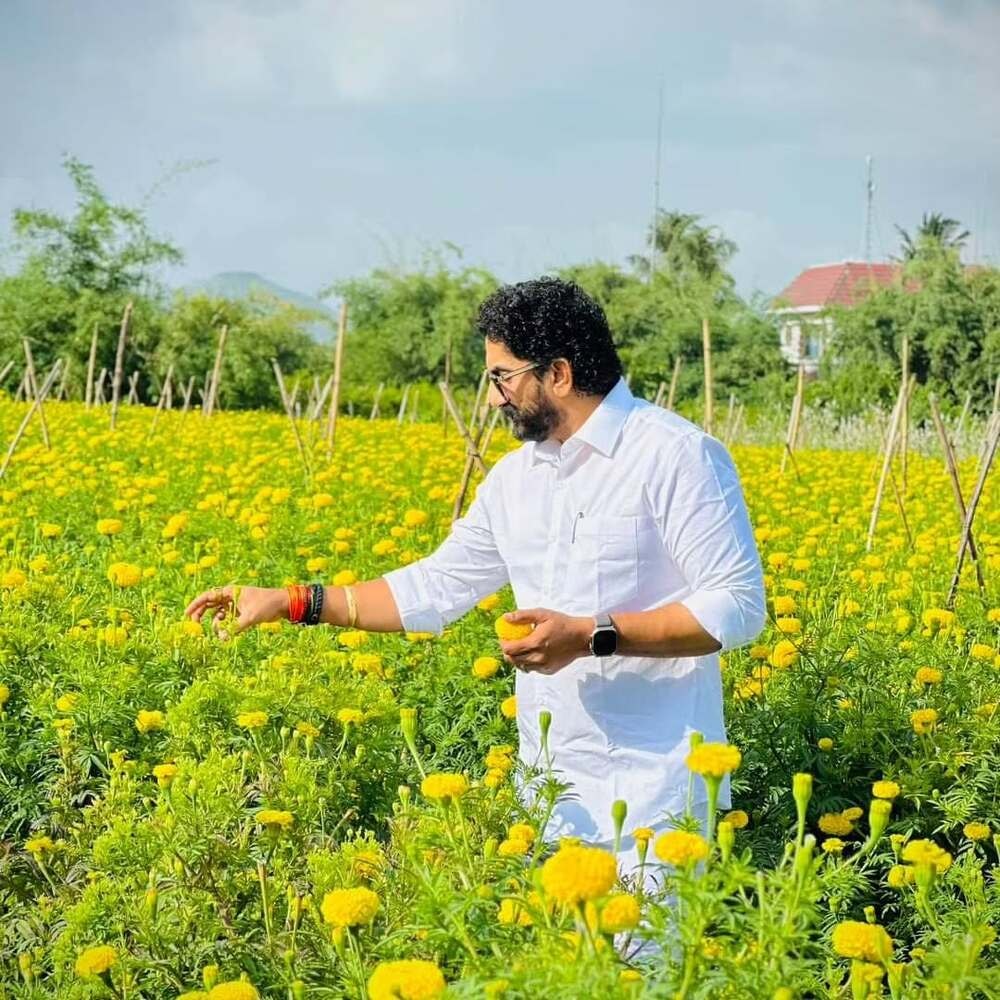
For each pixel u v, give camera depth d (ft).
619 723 9.53
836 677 14.14
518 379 9.47
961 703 13.64
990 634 17.58
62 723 12.46
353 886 9.04
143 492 27.91
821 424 74.90
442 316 140.46
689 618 8.97
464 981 6.13
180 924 9.28
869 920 8.56
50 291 97.14
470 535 10.75
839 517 32.45
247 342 106.42
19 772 12.89
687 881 6.21
